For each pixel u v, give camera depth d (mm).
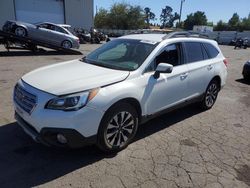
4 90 6832
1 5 25281
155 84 4293
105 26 76875
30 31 16047
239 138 4789
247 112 6289
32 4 27203
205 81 5664
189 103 5430
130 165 3701
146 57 4340
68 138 3332
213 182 3451
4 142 4113
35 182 3240
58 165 3604
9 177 3305
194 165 3805
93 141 3576
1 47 17938
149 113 4355
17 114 3895
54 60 13172
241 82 10008
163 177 3484
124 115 3891
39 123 3324
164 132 4832
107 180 3350
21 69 9953
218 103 6879
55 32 16984
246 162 3979
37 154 3828
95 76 3791
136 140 4445
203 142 4535
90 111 3400
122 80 3840
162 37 4980
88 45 26109
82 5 30844
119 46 4871
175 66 4852
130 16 74312
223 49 33344
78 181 3301
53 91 3355
